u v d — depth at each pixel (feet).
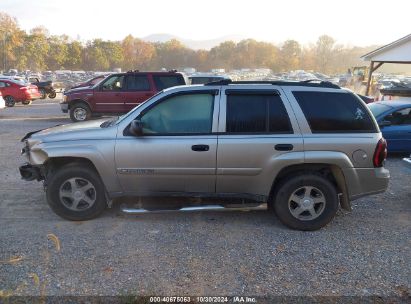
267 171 15.38
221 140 15.33
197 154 15.37
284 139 15.28
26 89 76.64
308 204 15.62
